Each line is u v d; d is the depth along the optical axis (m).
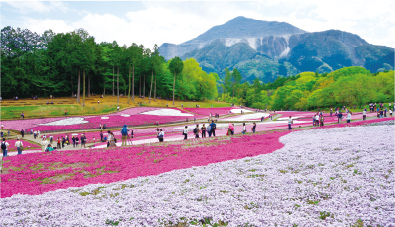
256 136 29.16
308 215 7.88
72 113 70.94
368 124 32.28
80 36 88.75
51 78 95.38
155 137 42.22
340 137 21.81
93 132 52.16
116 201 10.04
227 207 8.66
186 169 14.74
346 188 9.83
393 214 7.40
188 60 130.88
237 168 14.03
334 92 86.56
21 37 95.69
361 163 12.94
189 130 50.78
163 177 13.34
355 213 7.78
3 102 76.12
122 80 108.75
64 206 9.81
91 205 9.67
